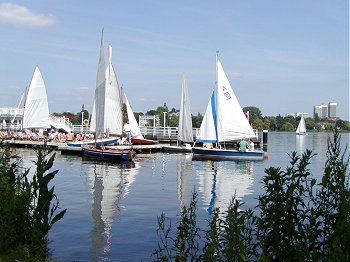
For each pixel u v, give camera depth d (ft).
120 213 51.11
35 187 29.25
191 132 168.96
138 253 35.37
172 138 196.24
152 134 197.16
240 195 67.36
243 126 148.25
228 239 21.12
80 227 43.60
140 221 46.78
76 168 104.32
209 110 151.33
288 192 20.40
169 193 67.72
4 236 26.66
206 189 73.41
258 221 21.31
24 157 127.65
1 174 29.78
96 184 77.15
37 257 27.04
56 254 34.76
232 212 21.99
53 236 39.91
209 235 24.80
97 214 50.24
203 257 22.56
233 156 138.92
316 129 468.34
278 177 21.07
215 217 24.03
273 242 20.39
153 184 78.54
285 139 373.40
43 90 180.55
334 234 18.63
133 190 70.44
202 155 141.79
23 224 28.35
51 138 171.94
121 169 103.55
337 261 17.42
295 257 19.17
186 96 169.48
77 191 68.39
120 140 157.28
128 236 40.45
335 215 19.86
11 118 242.17
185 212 24.82
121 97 158.81
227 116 147.74
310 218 20.44
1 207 27.50
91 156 130.72
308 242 19.98
